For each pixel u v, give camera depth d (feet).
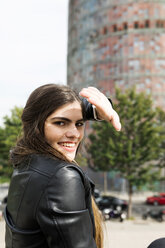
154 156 75.00
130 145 71.36
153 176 76.95
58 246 2.44
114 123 3.06
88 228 2.56
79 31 219.82
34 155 3.06
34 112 3.15
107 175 163.43
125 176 73.46
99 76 199.31
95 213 3.71
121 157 71.51
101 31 203.00
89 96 3.05
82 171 2.96
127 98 75.36
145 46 190.49
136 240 47.42
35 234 2.71
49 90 3.14
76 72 220.43
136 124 76.18
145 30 191.31
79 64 216.54
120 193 150.71
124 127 73.67
